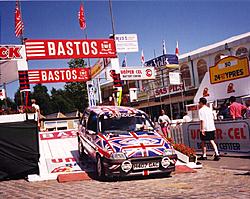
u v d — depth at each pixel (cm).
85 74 2089
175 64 2986
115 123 887
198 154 1218
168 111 3139
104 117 898
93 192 649
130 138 807
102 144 802
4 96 2103
